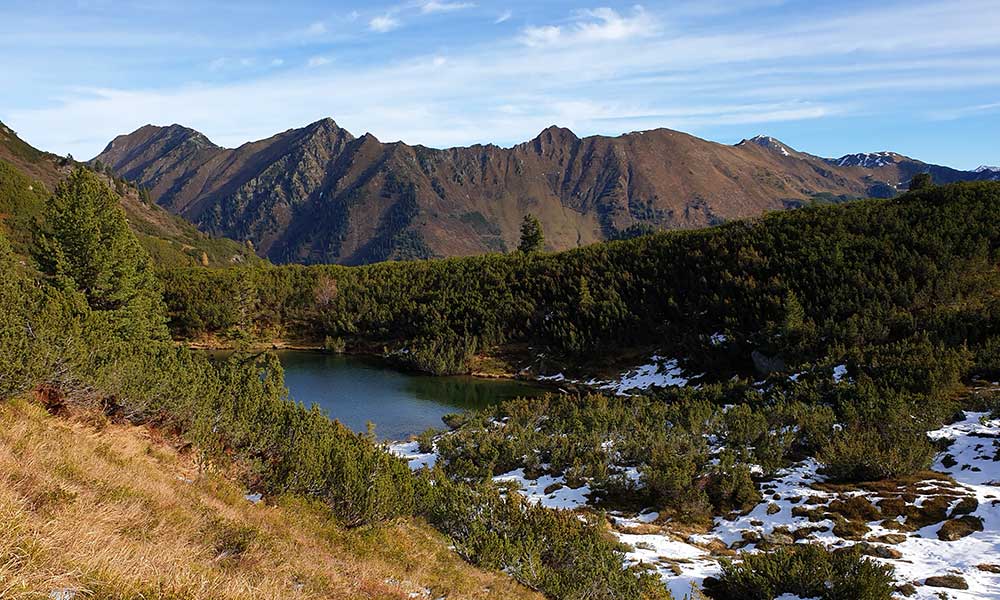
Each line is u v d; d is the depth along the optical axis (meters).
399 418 55.94
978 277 59.16
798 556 17.77
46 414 14.67
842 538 23.42
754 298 68.38
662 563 21.41
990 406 38.72
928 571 19.41
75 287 38.59
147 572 6.52
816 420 38.22
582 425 44.22
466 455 40.00
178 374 20.23
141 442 16.34
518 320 87.25
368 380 72.69
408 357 82.56
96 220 41.19
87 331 20.95
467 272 102.56
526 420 49.06
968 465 30.95
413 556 15.33
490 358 81.75
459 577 14.43
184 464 16.33
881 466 30.58
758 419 39.72
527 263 99.75
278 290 105.06
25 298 21.75
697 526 27.61
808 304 63.62
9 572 5.25
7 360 14.46
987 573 18.73
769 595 16.66
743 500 29.44
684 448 37.09
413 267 113.25
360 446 20.67
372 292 102.56
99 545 6.77
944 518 24.45
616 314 78.81
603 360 76.56
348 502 16.47
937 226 67.44
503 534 18.50
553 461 37.56
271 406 20.25
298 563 10.69
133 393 17.78
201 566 8.05
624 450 38.03
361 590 10.78
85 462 11.70
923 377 43.50
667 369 69.12
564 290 88.00
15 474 9.05
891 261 63.88
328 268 119.38
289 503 15.96
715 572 20.22
